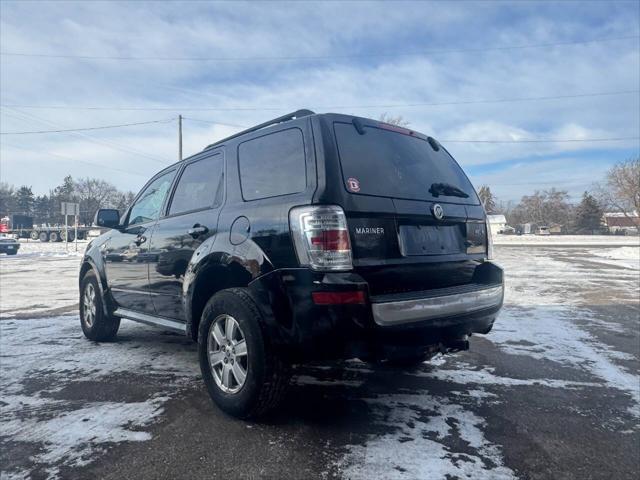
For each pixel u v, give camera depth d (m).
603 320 6.75
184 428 3.02
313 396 3.63
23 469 2.52
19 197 95.75
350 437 2.91
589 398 3.66
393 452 2.72
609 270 14.49
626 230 77.00
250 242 3.08
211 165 3.89
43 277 12.81
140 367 4.33
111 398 3.54
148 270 4.29
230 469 2.52
